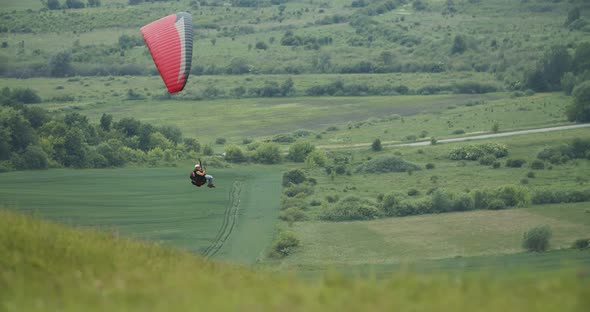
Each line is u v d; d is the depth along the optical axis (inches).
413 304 1995.6
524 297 2071.9
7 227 3048.7
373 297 2062.0
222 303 2031.3
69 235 3179.1
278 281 2496.3
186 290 2265.0
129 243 3344.0
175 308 2016.5
